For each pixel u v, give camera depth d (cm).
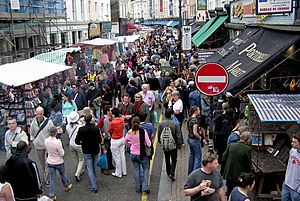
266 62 902
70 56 2134
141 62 2498
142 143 877
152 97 1341
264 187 812
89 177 926
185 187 586
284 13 1062
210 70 767
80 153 991
